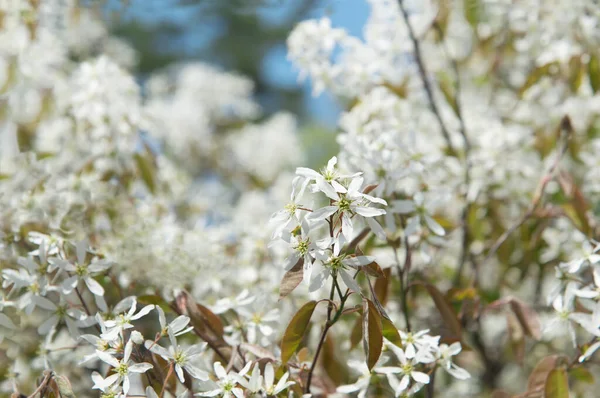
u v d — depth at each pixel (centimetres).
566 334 86
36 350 76
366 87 87
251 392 66
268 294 79
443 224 76
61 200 80
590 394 85
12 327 71
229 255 86
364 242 78
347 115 84
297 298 81
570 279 71
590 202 87
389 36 88
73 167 89
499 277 89
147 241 79
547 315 86
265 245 83
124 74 90
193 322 71
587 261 71
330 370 74
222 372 66
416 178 76
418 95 89
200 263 80
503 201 89
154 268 78
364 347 65
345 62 87
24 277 71
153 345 66
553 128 90
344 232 64
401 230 75
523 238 86
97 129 87
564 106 89
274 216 65
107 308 72
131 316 67
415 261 82
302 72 88
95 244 80
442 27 88
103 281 77
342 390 70
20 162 84
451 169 86
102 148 87
